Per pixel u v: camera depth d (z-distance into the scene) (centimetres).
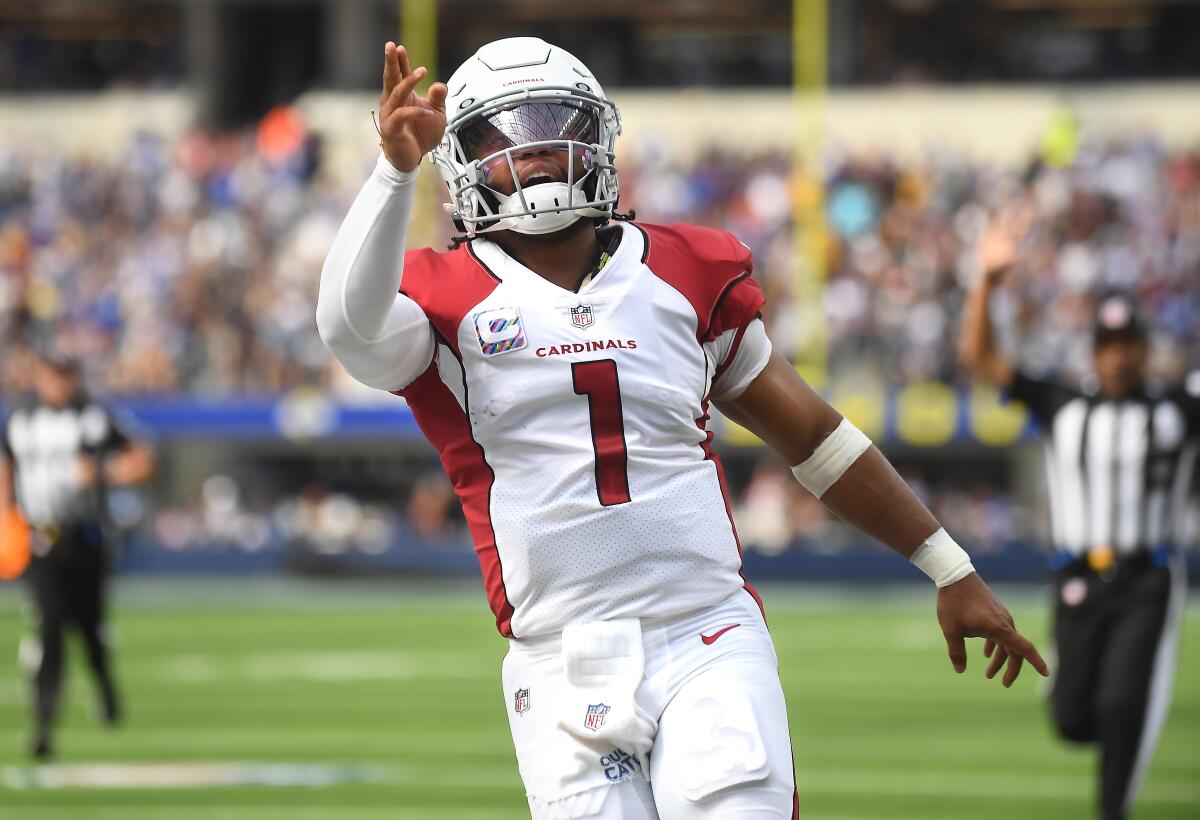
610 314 931
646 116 8119
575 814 912
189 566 6266
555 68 961
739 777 882
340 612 5103
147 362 6681
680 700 916
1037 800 2144
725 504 966
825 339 6431
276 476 6744
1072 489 1864
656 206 7231
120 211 7506
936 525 994
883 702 3127
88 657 2719
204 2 8625
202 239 7262
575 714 916
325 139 8012
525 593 936
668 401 933
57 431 2556
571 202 931
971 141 7756
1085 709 1839
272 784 2258
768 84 8488
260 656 3969
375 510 6544
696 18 8594
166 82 8800
